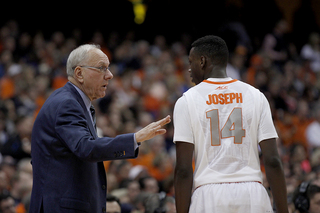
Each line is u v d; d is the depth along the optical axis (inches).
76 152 212.5
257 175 214.7
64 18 1181.1
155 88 868.6
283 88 1008.9
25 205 386.9
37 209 223.8
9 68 813.9
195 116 218.2
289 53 1176.2
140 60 983.0
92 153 209.9
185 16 1243.8
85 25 1197.1
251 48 1083.9
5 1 1131.3
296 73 1087.0
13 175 476.1
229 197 207.5
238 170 212.5
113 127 716.7
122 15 1223.5
